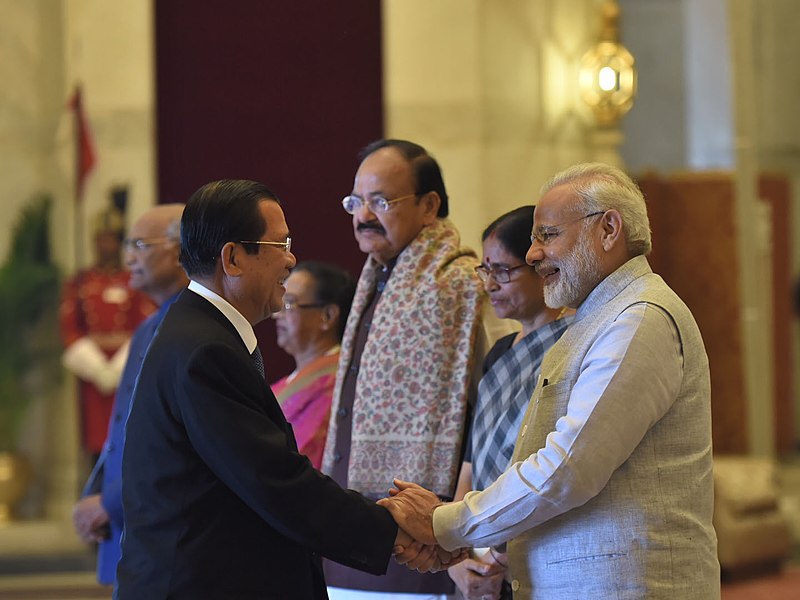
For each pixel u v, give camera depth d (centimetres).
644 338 304
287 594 311
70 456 977
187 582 299
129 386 473
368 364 403
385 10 862
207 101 873
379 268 423
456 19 866
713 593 311
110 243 902
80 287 898
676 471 308
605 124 923
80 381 902
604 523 304
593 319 319
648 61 1355
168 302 472
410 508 335
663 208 1055
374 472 395
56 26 964
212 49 873
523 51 888
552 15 901
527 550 317
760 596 740
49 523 953
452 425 390
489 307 402
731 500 792
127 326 891
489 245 375
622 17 1359
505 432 361
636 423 300
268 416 316
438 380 393
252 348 326
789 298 1180
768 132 1207
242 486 301
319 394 453
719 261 1037
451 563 342
